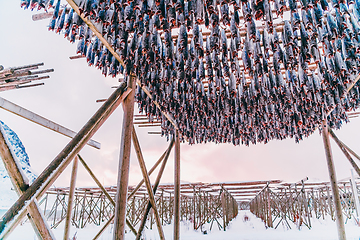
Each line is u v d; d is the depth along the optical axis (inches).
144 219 145.3
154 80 126.1
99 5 79.6
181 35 95.0
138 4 80.4
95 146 182.1
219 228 600.7
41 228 67.4
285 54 108.0
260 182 506.6
